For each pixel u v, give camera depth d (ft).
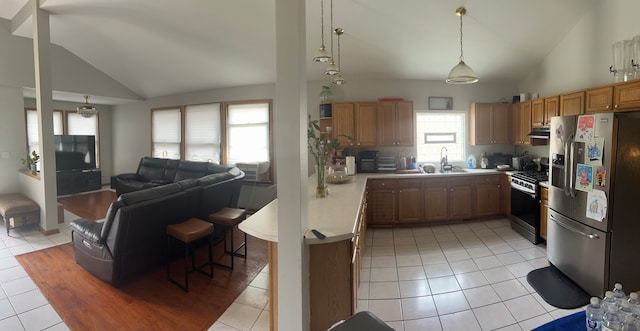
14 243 12.77
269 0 11.52
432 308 8.25
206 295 8.90
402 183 15.08
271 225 6.61
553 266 10.42
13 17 16.05
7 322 7.57
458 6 11.30
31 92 19.25
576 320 4.04
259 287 9.36
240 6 12.03
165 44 15.87
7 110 17.20
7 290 9.04
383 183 15.06
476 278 9.81
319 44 13.65
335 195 9.87
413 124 16.35
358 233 8.29
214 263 10.98
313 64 15.49
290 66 5.37
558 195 10.10
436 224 15.46
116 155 26.53
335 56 14.60
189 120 21.48
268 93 18.84
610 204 8.26
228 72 17.65
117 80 21.53
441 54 14.46
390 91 16.96
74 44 17.76
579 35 12.41
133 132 24.99
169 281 9.68
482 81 16.99
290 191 5.56
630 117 8.20
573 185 9.33
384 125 16.05
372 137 16.05
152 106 23.39
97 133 26.03
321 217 7.19
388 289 9.23
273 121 18.74
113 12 13.64
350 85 17.01
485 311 8.08
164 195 10.24
